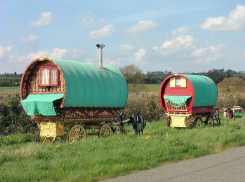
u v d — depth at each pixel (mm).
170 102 19125
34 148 10984
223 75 64250
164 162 9922
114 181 7805
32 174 8016
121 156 9805
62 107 13000
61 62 13578
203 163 9766
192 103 18656
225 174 8305
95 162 9164
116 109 15688
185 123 18891
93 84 14125
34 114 13469
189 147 11508
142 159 9781
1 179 7516
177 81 19328
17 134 15508
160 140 12523
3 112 17328
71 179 7742
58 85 13555
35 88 14539
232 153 11477
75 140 13180
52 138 14516
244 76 60312
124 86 15758
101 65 15453
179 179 7875
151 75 68188
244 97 36625
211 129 16219
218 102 32656
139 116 15680
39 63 14320
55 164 8891
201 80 20031
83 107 13898
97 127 15086
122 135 14109
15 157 9984
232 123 19234
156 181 7746
